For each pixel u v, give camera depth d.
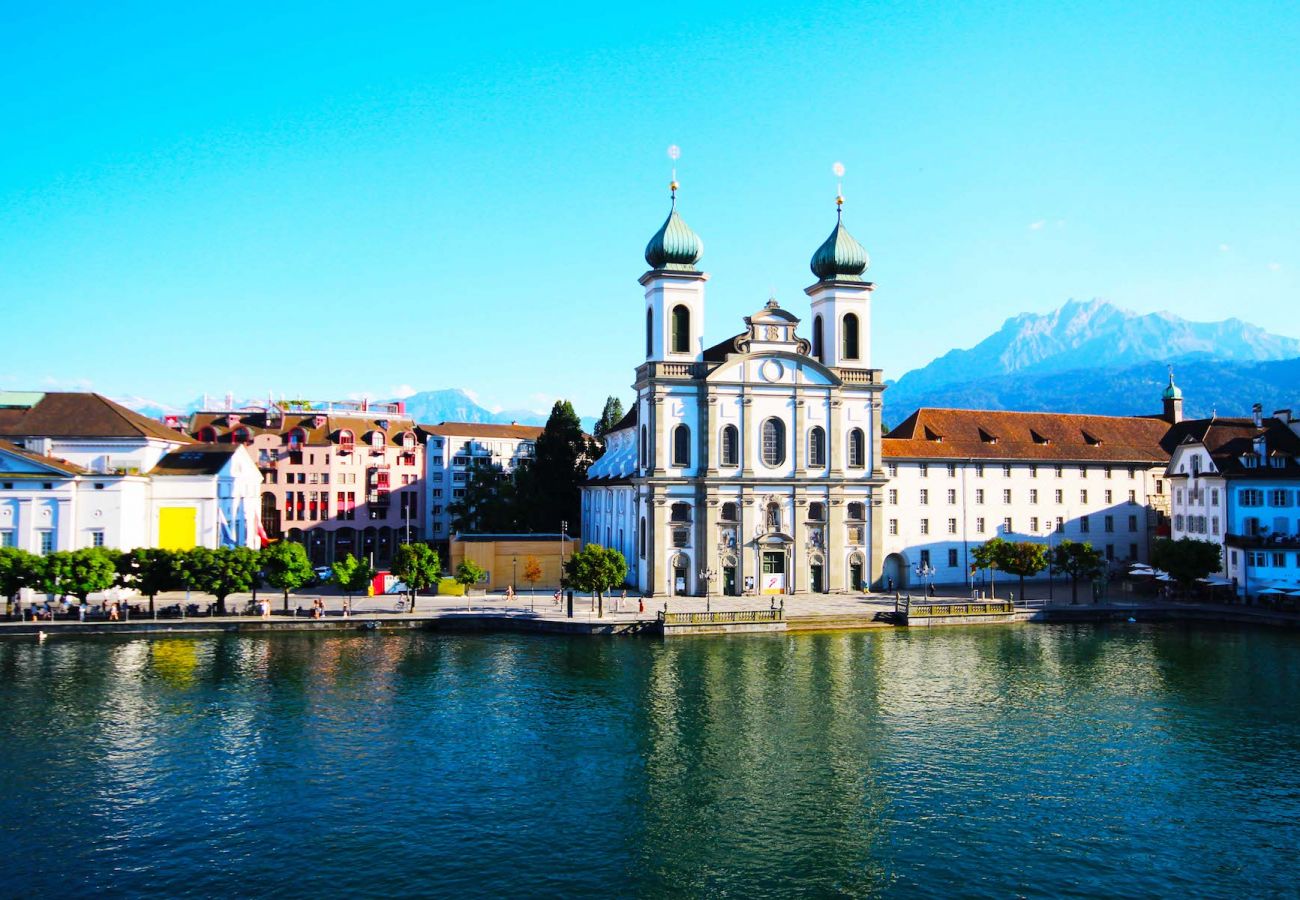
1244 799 51.56
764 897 41.22
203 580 98.12
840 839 46.66
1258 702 69.06
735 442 112.38
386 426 186.50
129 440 118.44
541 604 107.19
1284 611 101.50
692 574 111.50
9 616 96.06
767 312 113.81
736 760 57.06
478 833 47.22
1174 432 141.25
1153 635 94.00
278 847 45.69
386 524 180.50
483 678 75.88
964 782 53.78
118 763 56.53
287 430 176.88
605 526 135.38
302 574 100.38
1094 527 132.88
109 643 89.81
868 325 118.00
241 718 65.12
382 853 45.06
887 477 117.06
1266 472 109.69
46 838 46.66
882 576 120.56
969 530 126.50
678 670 78.62
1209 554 106.69
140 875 43.00
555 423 159.12
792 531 113.38
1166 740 60.78
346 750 58.78
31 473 108.88
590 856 44.81
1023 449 130.12
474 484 169.12
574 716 65.62
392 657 83.56
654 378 110.06
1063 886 42.25
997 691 72.06
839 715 65.81
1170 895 41.53
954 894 41.50
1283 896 41.47
